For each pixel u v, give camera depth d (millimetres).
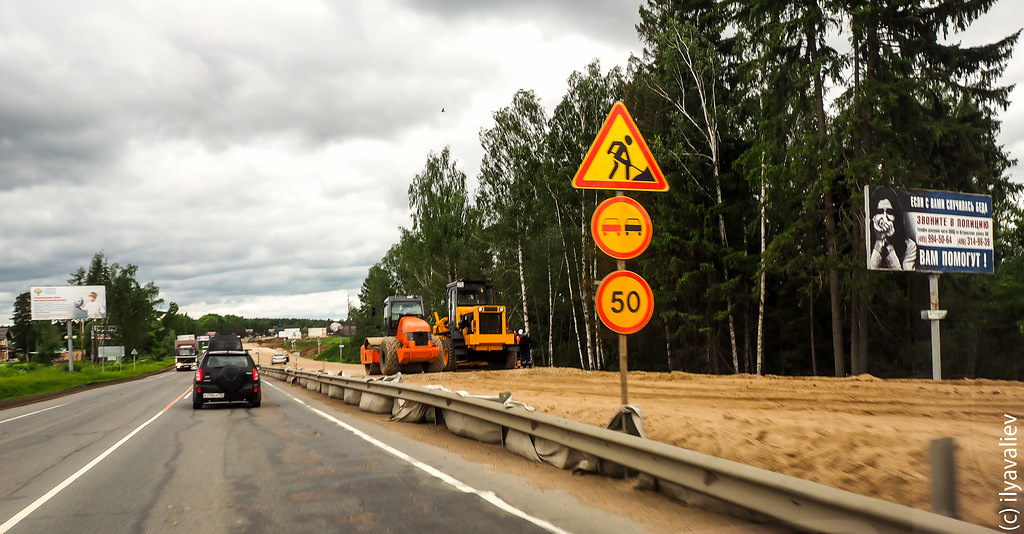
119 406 21266
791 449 7004
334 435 11336
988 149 24766
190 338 85000
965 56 23938
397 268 66188
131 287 119750
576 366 47062
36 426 15281
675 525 5137
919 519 2982
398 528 5289
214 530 5402
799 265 26516
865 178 22891
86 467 8766
